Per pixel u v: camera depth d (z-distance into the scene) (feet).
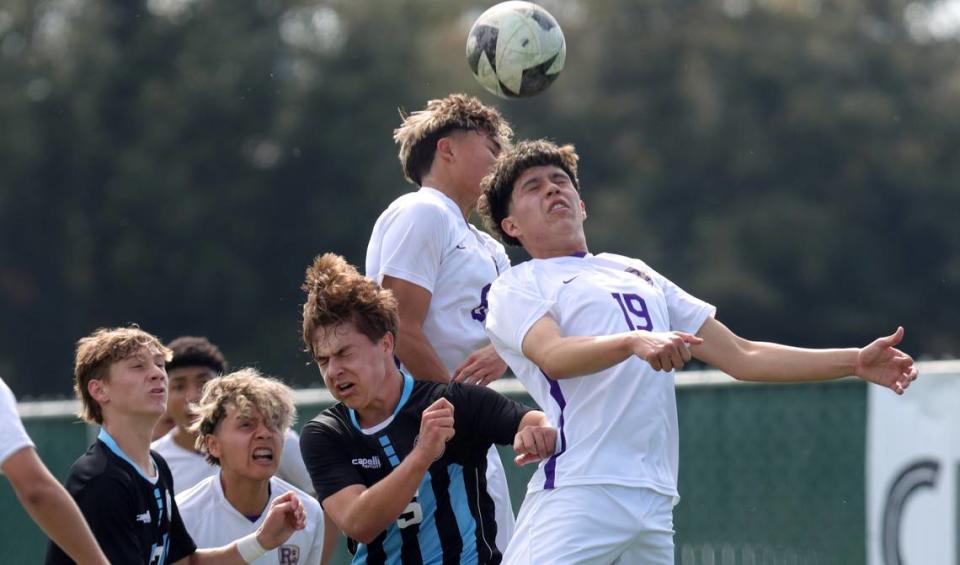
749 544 83.35
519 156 59.36
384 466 56.34
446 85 395.96
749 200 398.01
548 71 71.26
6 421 51.29
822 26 419.54
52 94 393.09
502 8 72.33
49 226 390.01
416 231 63.26
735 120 406.21
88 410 60.39
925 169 398.62
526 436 54.95
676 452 57.62
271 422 65.00
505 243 61.05
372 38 399.44
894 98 409.28
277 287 389.39
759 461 83.46
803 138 402.52
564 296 56.54
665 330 57.36
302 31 409.90
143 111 391.45
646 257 386.93
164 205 382.63
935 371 78.84
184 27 405.59
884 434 80.53
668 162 409.08
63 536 51.37
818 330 385.29
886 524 80.12
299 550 67.15
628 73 424.87
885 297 389.39
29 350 386.52
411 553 56.54
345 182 392.27
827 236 386.52
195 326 386.11
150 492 59.72
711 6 429.38
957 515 77.61
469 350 65.05
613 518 54.60
